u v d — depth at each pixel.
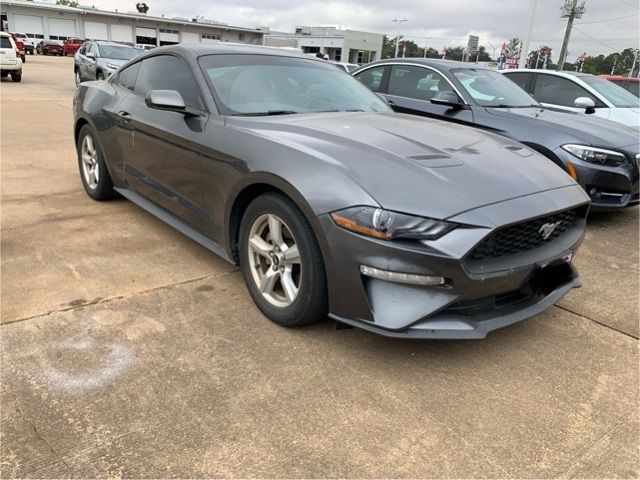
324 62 4.31
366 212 2.29
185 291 3.24
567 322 3.14
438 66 6.09
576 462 2.03
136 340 2.68
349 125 3.12
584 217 3.01
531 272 2.50
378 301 2.35
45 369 2.41
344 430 2.13
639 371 2.66
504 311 2.54
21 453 1.93
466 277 2.26
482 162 2.74
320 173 2.48
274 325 2.88
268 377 2.44
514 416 2.27
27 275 3.35
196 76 3.47
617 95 7.21
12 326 2.75
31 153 7.05
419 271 2.24
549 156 4.89
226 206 3.04
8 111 10.87
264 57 3.87
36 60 37.72
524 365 2.66
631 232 5.03
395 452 2.03
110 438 2.02
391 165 2.51
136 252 3.82
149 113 3.81
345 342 2.75
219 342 2.70
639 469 2.01
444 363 2.63
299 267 2.75
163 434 2.06
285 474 1.90
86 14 60.06
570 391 2.46
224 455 1.97
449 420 2.22
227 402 2.26
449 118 5.69
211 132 3.15
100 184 4.78
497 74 6.38
